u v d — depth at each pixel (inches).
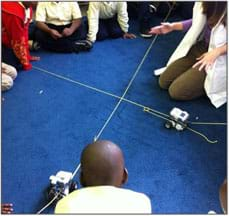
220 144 77.0
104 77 96.4
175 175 70.6
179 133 79.6
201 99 89.0
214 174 70.8
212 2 80.6
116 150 45.1
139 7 115.0
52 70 99.1
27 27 97.4
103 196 41.5
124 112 85.2
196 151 75.5
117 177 45.1
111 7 108.4
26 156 74.5
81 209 40.8
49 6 104.1
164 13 122.6
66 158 74.1
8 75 92.5
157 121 82.7
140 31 115.1
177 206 65.2
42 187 68.5
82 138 78.6
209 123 82.1
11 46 96.7
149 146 76.5
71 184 65.8
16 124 82.1
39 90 92.0
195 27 87.8
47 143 77.5
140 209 41.6
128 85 93.6
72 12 105.7
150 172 71.1
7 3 91.6
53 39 105.8
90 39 108.3
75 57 104.7
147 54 105.7
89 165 44.3
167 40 111.8
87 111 85.5
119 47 109.2
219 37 82.0
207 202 65.9
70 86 93.3
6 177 70.2
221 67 82.8
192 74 87.0
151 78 96.1
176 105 87.4
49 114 84.9
